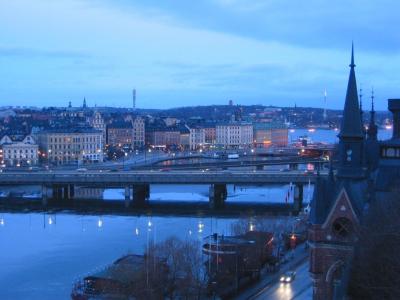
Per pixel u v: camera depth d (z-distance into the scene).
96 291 129.25
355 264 80.31
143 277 124.88
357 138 95.56
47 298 138.50
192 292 127.38
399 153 102.88
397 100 106.62
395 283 66.44
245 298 129.25
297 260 161.62
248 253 145.12
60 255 180.00
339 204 92.88
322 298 93.69
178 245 166.38
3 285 149.25
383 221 77.31
